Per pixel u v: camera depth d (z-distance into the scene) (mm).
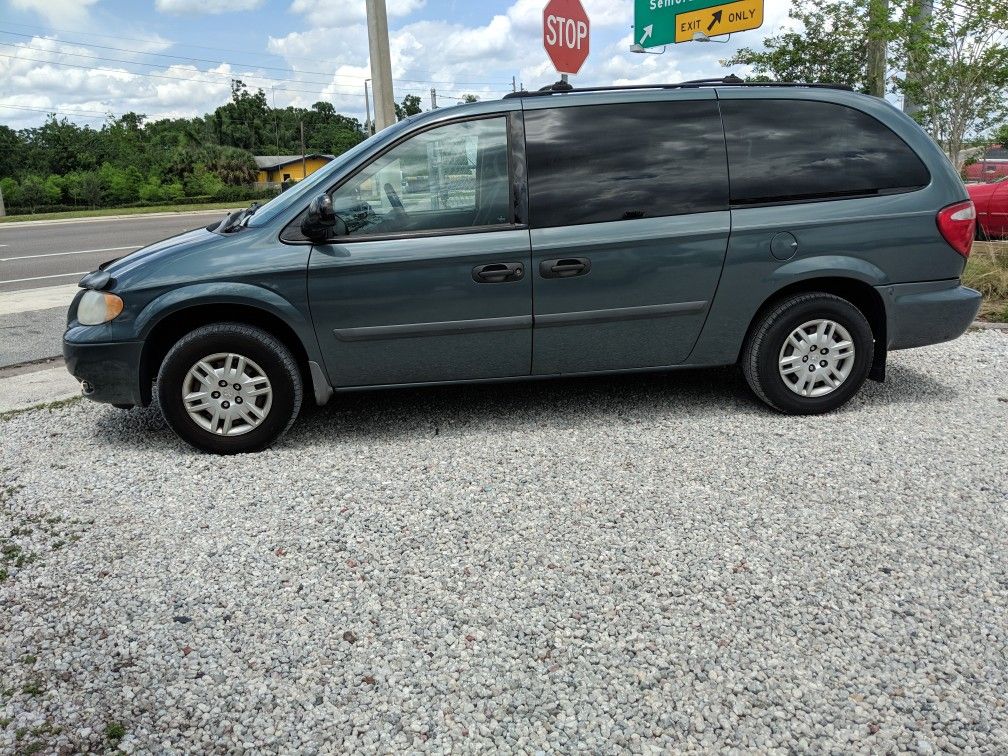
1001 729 2168
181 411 4203
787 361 4480
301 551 3189
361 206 4219
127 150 85250
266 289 4102
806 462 3910
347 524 3398
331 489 3760
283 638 2639
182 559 3152
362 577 2990
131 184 63500
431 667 2480
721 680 2383
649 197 4289
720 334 4461
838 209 4352
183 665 2516
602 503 3523
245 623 2727
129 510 3609
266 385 4211
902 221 4367
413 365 4324
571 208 4246
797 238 4336
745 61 14875
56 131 85562
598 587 2875
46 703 2352
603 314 4316
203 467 4109
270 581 2979
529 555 3107
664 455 4043
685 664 2455
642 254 4262
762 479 3725
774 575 2916
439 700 2338
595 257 4238
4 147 87750
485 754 2133
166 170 69750
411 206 4230
